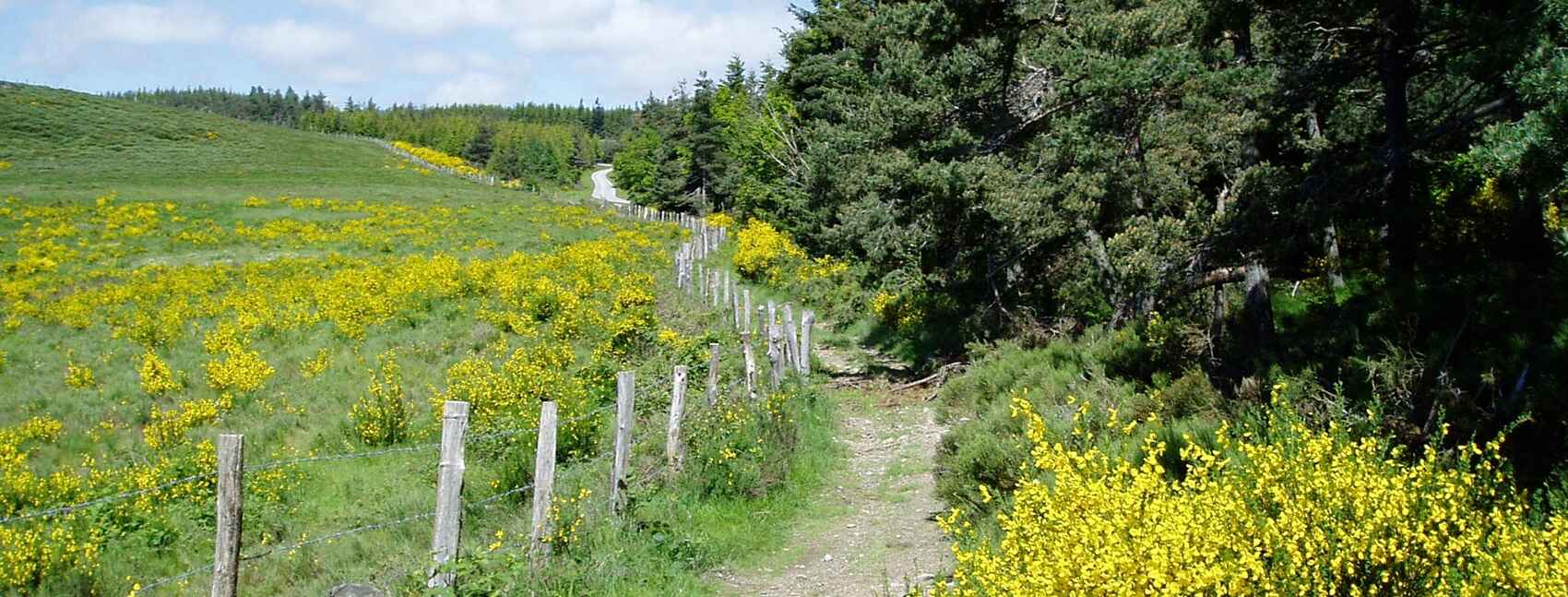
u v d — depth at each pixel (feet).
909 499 29.04
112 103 322.34
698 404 33.71
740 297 82.48
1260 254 30.99
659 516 25.41
